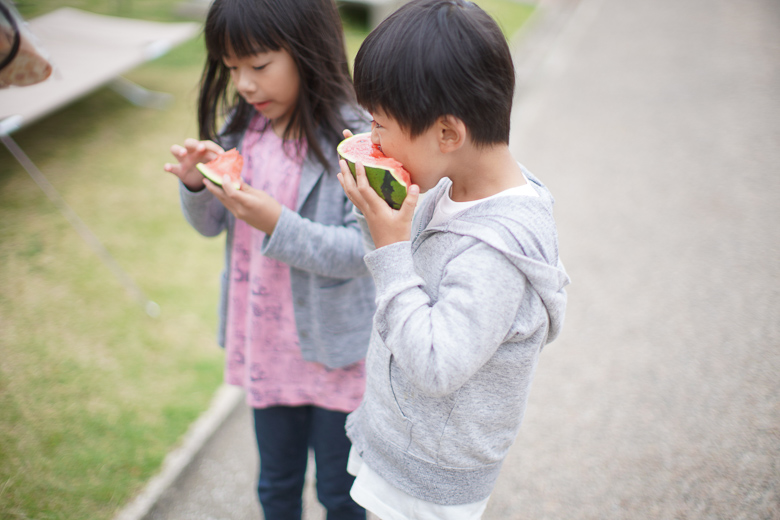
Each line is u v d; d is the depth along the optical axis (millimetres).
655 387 2576
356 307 1539
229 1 1256
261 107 1396
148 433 2254
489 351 943
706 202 4062
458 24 882
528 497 2107
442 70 873
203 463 2203
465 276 930
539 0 9688
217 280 3188
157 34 5426
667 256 3496
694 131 5145
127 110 5289
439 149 950
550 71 6637
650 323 2963
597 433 2361
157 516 1992
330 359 1543
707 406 2469
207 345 2730
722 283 3250
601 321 2984
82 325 2789
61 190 3967
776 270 3346
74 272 3166
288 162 1479
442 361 917
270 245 1329
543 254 964
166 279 3160
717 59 6906
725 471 2176
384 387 1159
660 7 9531
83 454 2145
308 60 1319
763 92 5906
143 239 3496
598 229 3777
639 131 5184
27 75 1533
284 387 1626
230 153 1401
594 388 2582
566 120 5438
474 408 1090
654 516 2023
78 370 2531
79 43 5164
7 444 2162
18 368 2518
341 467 1659
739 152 4750
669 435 2342
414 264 1101
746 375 2623
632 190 4238
